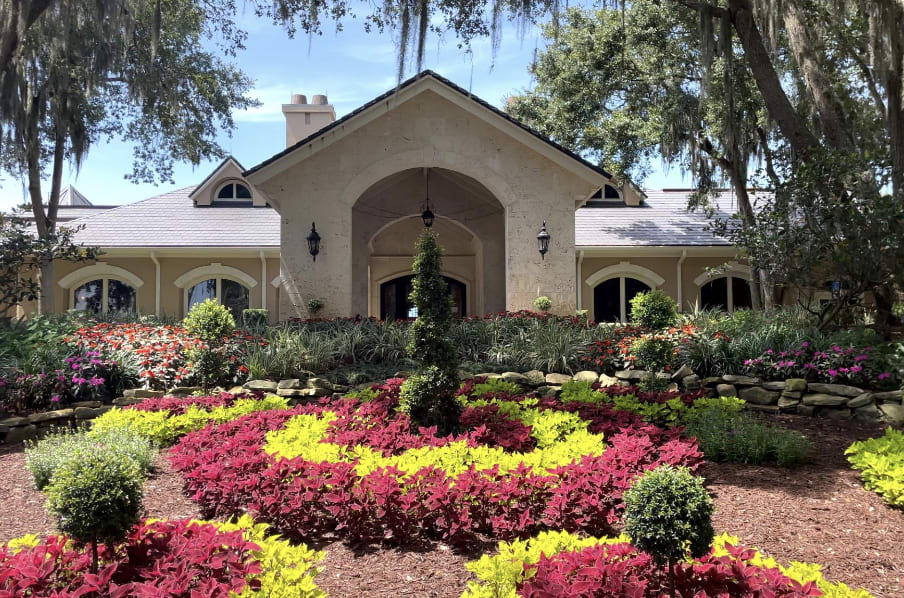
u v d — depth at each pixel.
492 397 7.75
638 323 10.21
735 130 14.02
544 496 4.21
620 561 2.96
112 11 12.28
